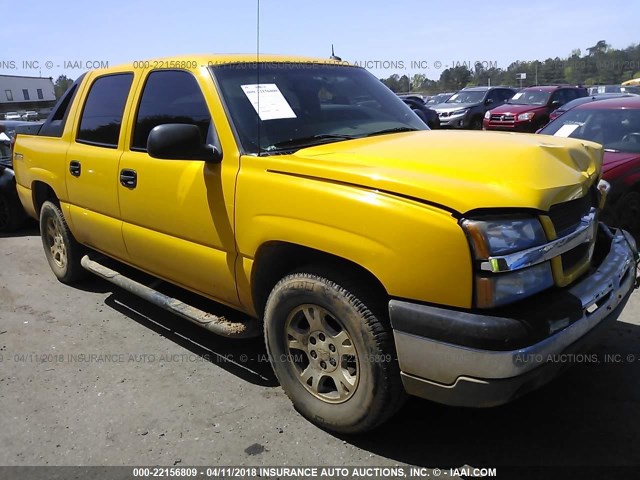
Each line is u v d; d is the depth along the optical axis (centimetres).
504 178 244
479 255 223
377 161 272
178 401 330
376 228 241
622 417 297
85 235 461
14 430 306
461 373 230
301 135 328
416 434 290
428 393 245
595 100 764
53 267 547
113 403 330
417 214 232
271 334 304
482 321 223
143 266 403
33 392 345
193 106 341
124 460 279
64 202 476
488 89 2025
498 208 229
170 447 288
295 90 354
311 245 265
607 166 588
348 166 265
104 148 413
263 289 315
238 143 309
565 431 288
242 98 329
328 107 359
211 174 315
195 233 333
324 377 289
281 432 297
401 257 235
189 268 350
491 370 224
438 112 1962
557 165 267
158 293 392
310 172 271
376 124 365
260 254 297
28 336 426
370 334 255
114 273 439
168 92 362
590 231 277
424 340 236
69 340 417
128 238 395
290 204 273
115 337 420
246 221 297
